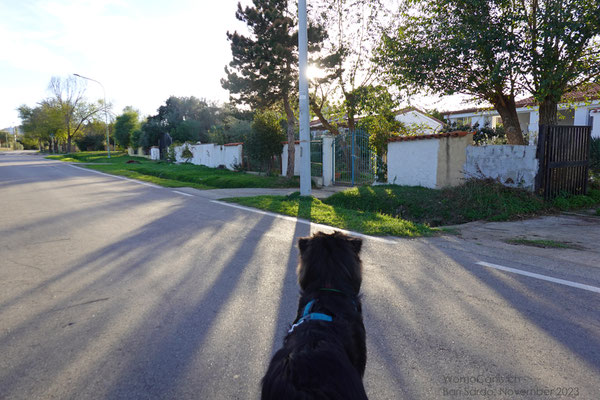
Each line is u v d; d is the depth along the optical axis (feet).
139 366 10.32
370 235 24.38
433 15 41.29
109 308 14.12
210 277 17.17
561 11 31.42
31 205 39.27
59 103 225.97
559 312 13.05
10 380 9.77
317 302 5.95
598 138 55.67
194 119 147.43
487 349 10.83
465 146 37.47
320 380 4.59
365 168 56.03
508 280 16.10
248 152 68.74
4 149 431.02
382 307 13.71
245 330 12.25
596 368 9.86
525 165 33.40
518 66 34.01
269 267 18.39
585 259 18.84
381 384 9.34
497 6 35.45
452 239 23.15
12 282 16.97
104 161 135.64
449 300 14.21
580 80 37.63
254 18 54.85
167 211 34.45
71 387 9.45
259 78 57.36
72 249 22.24
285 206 34.45
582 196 34.99
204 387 9.37
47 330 12.47
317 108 67.31
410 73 39.45
